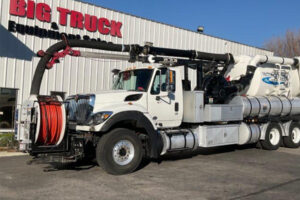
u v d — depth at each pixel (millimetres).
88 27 14430
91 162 9141
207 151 11625
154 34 17078
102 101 7883
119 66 15586
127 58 9688
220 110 10172
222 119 10234
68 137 7695
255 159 10000
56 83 13695
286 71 13086
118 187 6504
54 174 7574
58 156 7504
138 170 8172
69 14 13930
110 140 7488
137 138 7898
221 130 10203
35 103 7273
